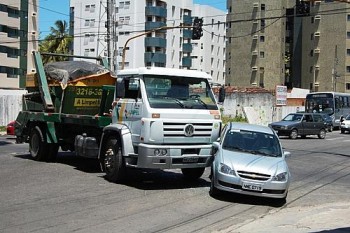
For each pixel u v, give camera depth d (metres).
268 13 81.62
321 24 85.31
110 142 12.57
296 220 9.38
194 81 12.34
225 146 11.95
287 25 92.75
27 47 67.56
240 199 11.29
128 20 82.12
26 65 67.38
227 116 50.81
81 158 17.14
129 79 12.22
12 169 14.24
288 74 92.88
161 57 83.25
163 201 10.57
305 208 10.81
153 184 12.56
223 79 111.50
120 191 11.39
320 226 8.85
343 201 11.84
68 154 18.36
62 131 15.64
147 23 81.94
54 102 15.87
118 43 83.12
